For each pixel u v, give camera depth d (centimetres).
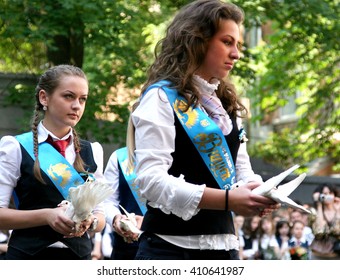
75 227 618
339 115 2675
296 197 1906
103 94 2062
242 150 594
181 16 567
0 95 2034
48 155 678
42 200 668
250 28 2194
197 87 554
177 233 546
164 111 541
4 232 1200
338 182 1930
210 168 545
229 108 582
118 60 2114
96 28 1945
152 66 572
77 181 677
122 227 817
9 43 2083
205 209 548
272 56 2500
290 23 2303
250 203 511
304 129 2769
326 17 2164
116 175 945
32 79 2050
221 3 560
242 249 1490
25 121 1934
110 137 2034
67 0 1827
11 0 1862
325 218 1435
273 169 2522
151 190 527
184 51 557
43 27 1872
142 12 2206
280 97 2720
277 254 1471
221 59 555
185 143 543
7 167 669
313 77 2569
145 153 532
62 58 2031
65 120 679
